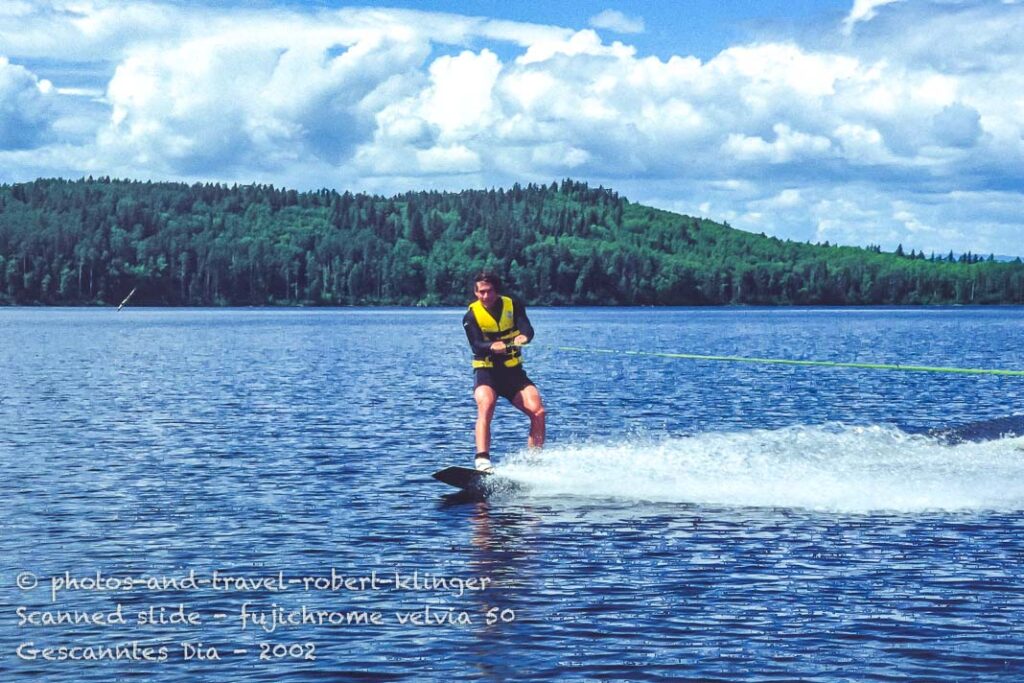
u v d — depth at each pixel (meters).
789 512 12.31
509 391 14.70
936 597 9.11
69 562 10.53
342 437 20.05
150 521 12.34
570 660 7.81
